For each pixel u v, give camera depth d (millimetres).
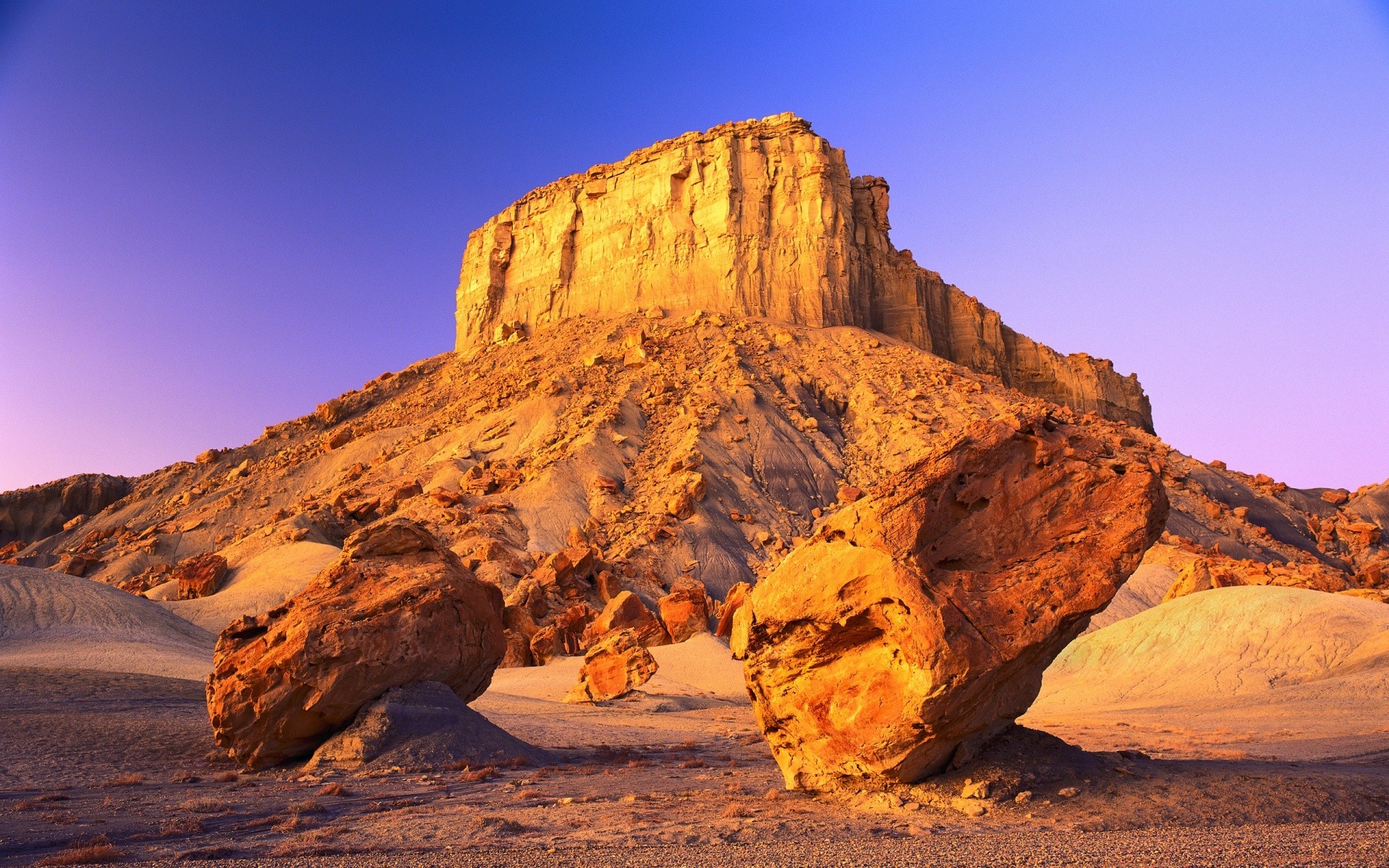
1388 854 10133
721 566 75312
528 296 145125
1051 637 15742
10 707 27016
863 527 16297
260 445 130125
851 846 12164
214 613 63625
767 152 135500
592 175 146500
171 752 23891
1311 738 24562
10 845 13094
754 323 123562
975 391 109875
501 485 88750
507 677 53719
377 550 26312
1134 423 154875
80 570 88500
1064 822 13695
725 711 41875
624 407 102125
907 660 15352
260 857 12375
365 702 23531
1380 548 92562
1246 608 43375
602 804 16781
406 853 12445
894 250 144125
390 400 134125
